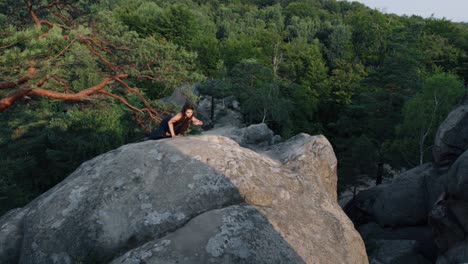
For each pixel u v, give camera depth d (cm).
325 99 5750
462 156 1644
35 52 1120
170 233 436
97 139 1886
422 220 2361
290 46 7244
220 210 450
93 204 469
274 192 506
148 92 3750
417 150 3291
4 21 1723
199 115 4759
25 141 1861
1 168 1616
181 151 520
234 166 504
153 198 468
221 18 11419
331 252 466
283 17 11919
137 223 447
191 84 1792
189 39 6919
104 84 1639
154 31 6838
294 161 630
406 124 3312
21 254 466
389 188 2527
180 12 6975
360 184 3569
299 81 6303
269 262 415
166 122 624
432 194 2306
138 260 400
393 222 2434
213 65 6262
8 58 1097
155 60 1642
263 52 7038
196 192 469
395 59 4503
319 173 644
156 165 504
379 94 4438
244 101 5006
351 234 518
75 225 456
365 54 7819
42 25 1800
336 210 553
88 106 1955
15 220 518
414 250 2094
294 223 475
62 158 1883
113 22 1762
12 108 1928
